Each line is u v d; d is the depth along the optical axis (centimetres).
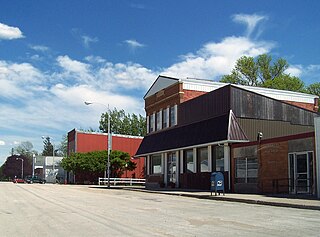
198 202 2306
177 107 4175
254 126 3300
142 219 1444
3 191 3753
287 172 2641
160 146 4344
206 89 4259
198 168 3697
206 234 1094
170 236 1060
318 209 1781
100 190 4078
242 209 1836
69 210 1809
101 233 1117
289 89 6275
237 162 3117
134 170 7194
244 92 3319
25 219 1472
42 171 10950
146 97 5028
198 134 3584
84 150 7188
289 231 1143
